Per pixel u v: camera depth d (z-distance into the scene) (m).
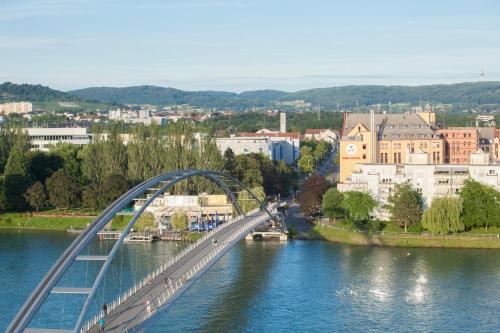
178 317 172.75
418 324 170.12
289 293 195.12
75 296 188.38
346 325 168.88
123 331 130.88
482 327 168.00
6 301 184.88
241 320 171.00
